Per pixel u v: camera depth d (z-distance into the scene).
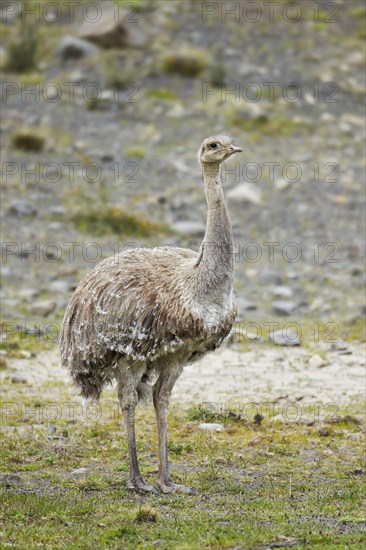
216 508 30.67
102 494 32.31
